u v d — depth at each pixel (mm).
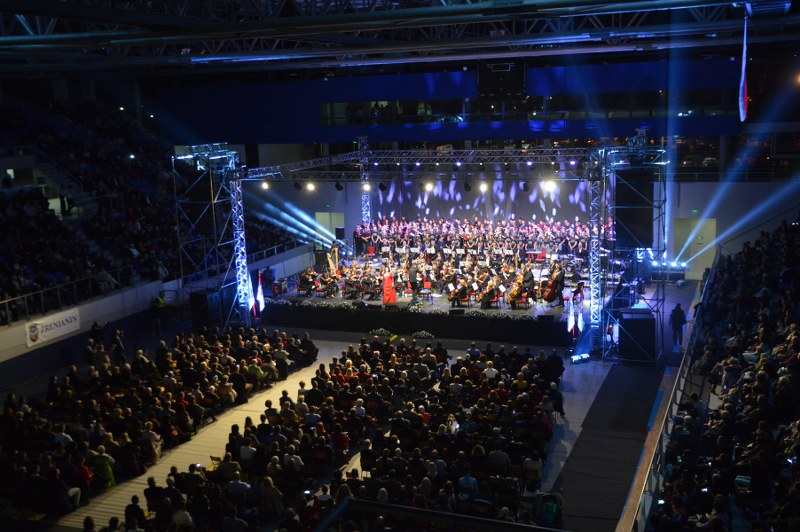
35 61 35000
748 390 17969
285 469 18625
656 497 16984
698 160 43062
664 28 27453
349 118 47781
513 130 45281
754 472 13867
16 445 20516
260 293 35500
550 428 21297
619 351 29672
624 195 29562
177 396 23188
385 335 33500
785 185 38625
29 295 29609
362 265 42500
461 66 47281
